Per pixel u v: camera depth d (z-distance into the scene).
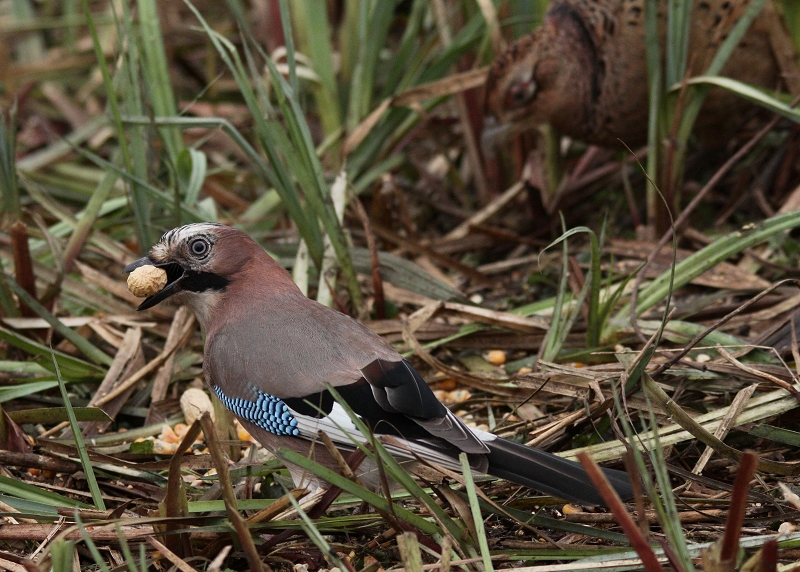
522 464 6.36
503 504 7.22
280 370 7.11
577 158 14.15
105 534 6.51
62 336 10.18
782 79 11.64
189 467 7.96
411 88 12.12
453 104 14.45
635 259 11.28
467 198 13.22
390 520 6.34
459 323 10.16
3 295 9.96
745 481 5.24
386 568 6.69
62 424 9.01
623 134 12.31
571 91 12.14
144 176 10.40
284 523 6.57
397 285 10.62
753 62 11.55
